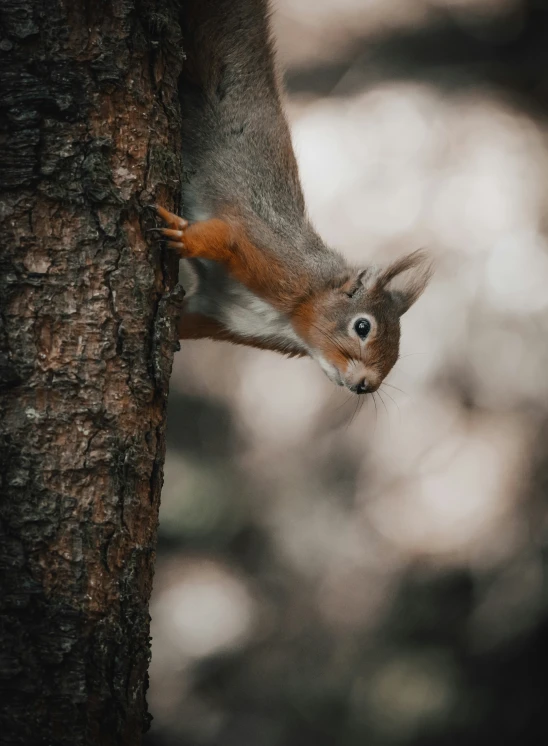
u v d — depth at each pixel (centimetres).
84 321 475
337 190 1457
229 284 743
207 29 698
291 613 1470
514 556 1310
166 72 512
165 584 1527
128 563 486
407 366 1422
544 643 1231
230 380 1662
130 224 489
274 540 1545
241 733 1362
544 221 1406
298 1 1655
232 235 700
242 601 1498
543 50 1529
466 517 1375
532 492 1352
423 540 1404
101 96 480
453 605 1330
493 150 1447
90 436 475
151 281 497
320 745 1307
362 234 1420
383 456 1487
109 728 475
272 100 742
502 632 1254
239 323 760
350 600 1430
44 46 471
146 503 496
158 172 501
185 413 1623
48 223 470
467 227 1411
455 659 1274
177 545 1549
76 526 471
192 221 700
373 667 1321
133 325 487
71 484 471
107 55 481
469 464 1402
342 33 1625
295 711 1352
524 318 1388
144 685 499
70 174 473
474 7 1587
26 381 465
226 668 1446
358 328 789
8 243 465
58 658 462
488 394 1409
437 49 1572
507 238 1398
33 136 468
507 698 1216
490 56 1547
